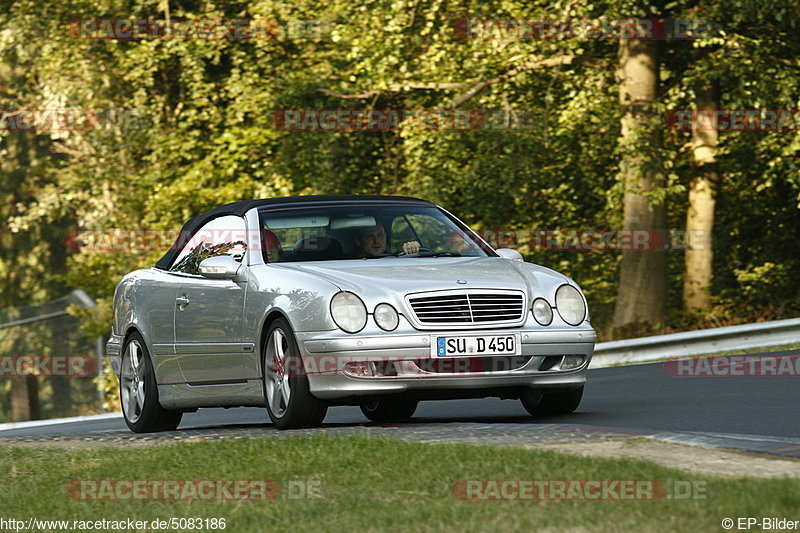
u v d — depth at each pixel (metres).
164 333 32.75
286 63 88.31
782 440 22.22
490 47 72.94
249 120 92.00
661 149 74.94
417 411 37.47
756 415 29.64
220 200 87.38
